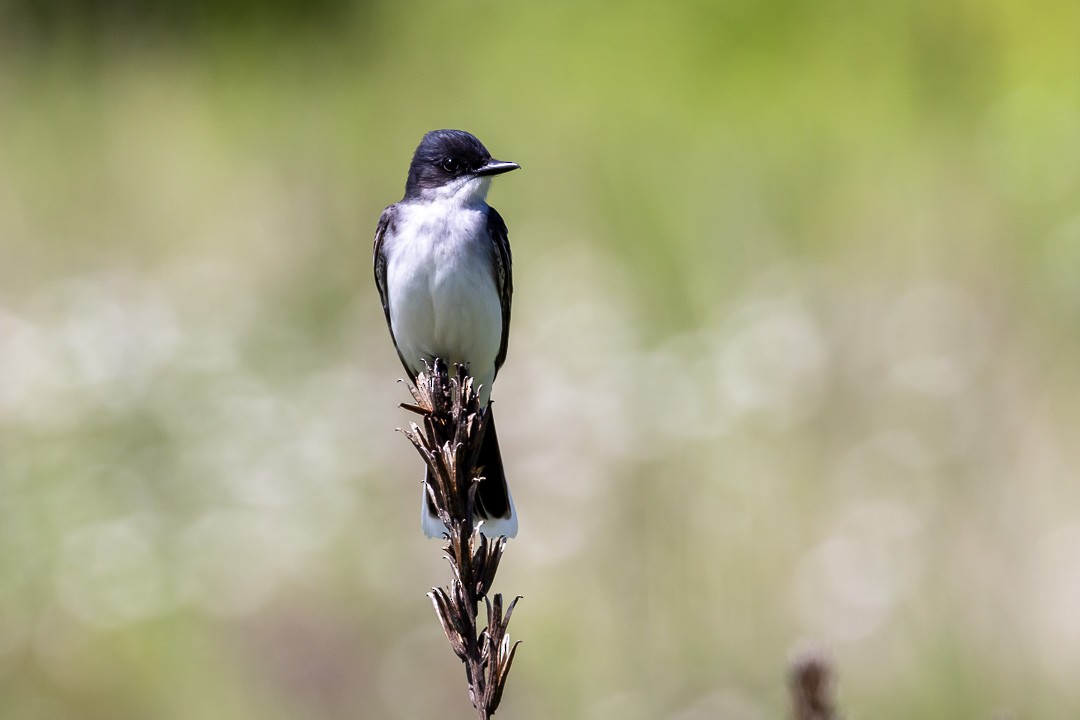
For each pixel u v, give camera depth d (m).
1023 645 10.27
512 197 17.75
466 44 24.55
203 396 12.59
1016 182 16.72
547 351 13.20
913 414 12.30
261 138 20.66
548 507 11.24
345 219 16.75
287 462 11.74
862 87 21.53
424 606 10.41
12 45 25.19
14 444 11.96
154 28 25.52
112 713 10.12
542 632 10.28
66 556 10.91
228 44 25.36
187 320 14.06
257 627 10.30
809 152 19.41
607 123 20.84
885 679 10.15
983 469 11.74
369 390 12.76
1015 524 11.18
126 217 17.80
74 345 13.23
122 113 22.48
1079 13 20.81
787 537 11.10
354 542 11.02
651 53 23.17
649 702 9.73
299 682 9.86
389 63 24.17
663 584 10.70
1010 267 14.76
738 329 13.54
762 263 15.51
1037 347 13.20
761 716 9.59
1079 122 17.95
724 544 11.02
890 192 17.38
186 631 10.44
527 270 15.30
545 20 23.98
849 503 11.44
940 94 20.72
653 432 11.95
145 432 12.14
